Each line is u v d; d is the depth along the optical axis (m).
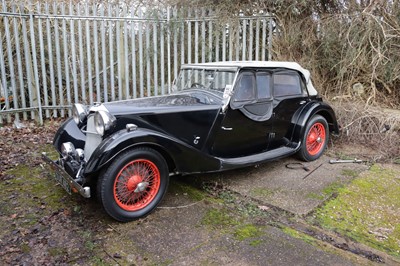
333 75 6.87
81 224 2.98
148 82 6.75
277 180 4.01
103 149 2.78
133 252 2.59
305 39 6.99
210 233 2.87
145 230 2.91
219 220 3.09
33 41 5.98
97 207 3.29
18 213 3.16
